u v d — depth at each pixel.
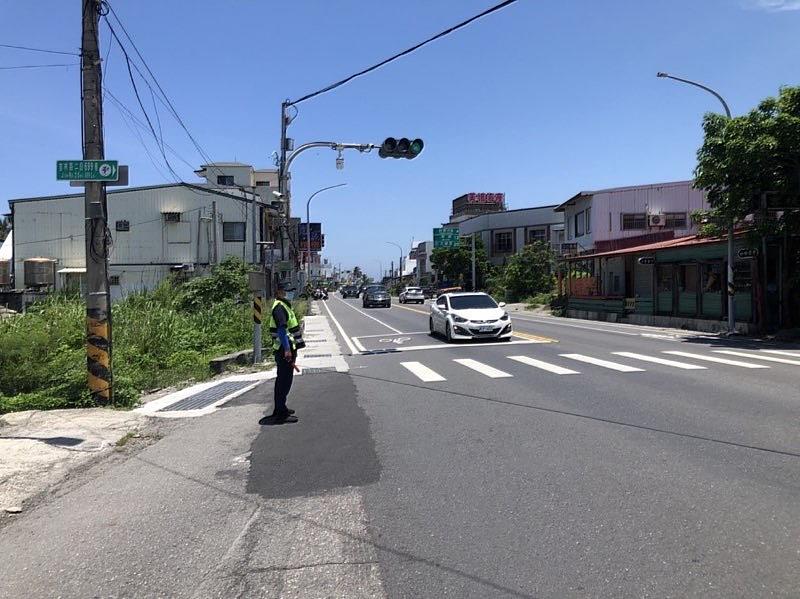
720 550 4.11
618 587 3.68
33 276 38.53
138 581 3.97
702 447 6.47
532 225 72.19
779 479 5.44
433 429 7.66
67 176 9.38
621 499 5.06
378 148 17.41
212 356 16.30
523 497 5.19
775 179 18.41
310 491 5.55
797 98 17.53
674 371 11.93
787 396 9.16
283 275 35.81
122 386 10.59
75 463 6.68
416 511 4.97
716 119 19.12
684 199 39.28
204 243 43.12
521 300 53.84
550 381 10.98
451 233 74.00
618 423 7.64
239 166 61.53
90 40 9.49
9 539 4.76
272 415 8.77
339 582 3.86
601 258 35.88
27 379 11.05
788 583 3.67
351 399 9.99
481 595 3.64
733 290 20.59
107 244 9.84
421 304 58.78
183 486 5.87
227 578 3.96
